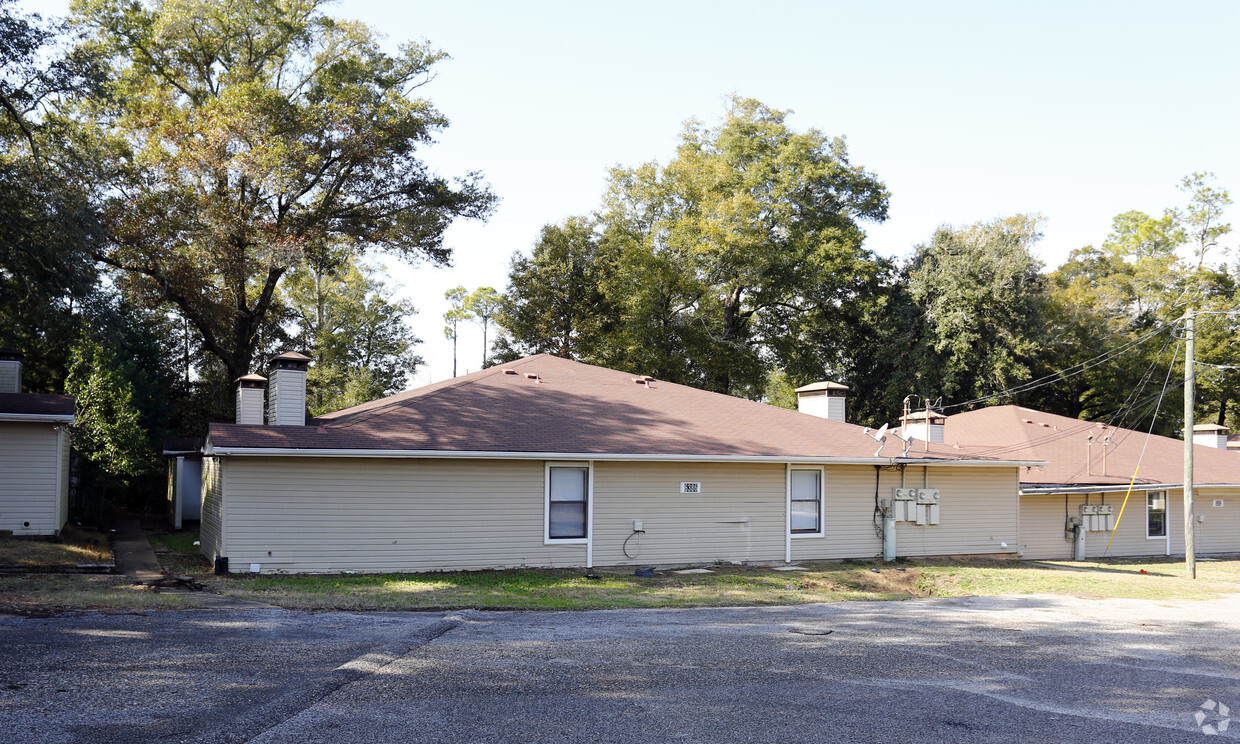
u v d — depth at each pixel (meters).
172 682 8.20
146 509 33.28
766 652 10.76
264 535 16.56
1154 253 61.56
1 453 19.56
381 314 57.31
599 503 19.27
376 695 8.12
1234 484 30.45
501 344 50.22
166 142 32.31
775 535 21.00
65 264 24.12
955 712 8.30
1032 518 27.03
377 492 17.39
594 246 49.66
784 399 61.84
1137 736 7.77
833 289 48.53
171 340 39.19
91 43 30.16
